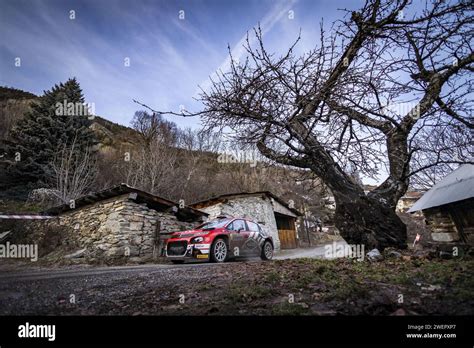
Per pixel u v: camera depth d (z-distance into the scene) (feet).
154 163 65.10
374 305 6.68
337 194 14.29
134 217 28.04
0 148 56.95
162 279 11.55
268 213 56.34
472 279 7.88
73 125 59.67
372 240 13.30
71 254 25.58
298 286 8.83
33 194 45.96
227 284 9.78
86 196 29.09
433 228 25.23
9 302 8.16
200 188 73.20
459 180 21.22
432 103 13.28
